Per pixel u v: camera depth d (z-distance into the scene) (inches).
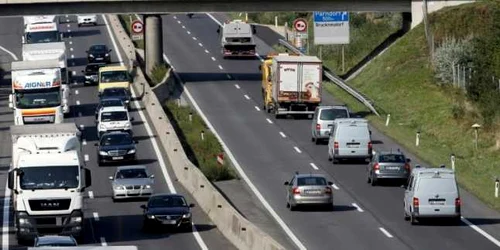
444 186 3208.7
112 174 4156.0
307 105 5118.1
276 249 2632.9
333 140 4197.8
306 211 3489.2
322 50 6604.3
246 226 2967.5
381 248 2982.3
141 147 4569.4
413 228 3218.5
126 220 3437.5
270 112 5246.1
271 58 5349.4
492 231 3174.2
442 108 4997.5
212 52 6934.1
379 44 6259.8
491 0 5797.2
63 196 3070.9
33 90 4714.6
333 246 3014.3
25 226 3058.6
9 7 5659.5
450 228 3216.0
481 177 3981.3
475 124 4471.0
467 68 5260.8
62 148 3206.2
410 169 3809.1
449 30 5689.0
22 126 3314.5
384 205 3538.4
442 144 4562.0
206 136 4667.8
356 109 5221.5
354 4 5777.6
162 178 4045.3
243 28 6747.1
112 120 4731.8
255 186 3895.2
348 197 3673.7
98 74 5890.8
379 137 4665.4
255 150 4485.7
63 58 5265.8
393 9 5851.4
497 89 4955.7
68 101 5265.8
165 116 4788.4
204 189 3570.4
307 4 5753.0
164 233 3235.7
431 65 5511.8
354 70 6127.0
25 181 3070.9
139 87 5634.8
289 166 4197.8
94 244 3083.2
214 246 3056.1
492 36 5497.1
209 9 5772.6
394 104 5251.0
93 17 7864.2
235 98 5585.6
